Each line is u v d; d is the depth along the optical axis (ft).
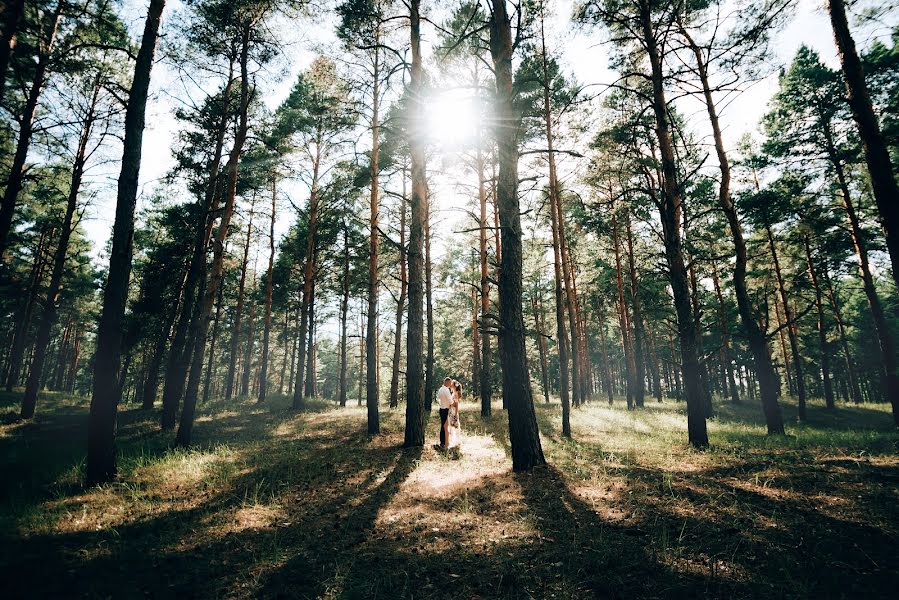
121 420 49.60
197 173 53.83
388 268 71.92
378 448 32.22
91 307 122.72
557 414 58.08
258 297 100.01
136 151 24.80
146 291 69.41
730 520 13.94
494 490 19.52
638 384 82.69
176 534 15.35
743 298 43.32
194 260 52.21
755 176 64.80
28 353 154.20
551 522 15.21
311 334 104.63
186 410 34.73
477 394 93.91
